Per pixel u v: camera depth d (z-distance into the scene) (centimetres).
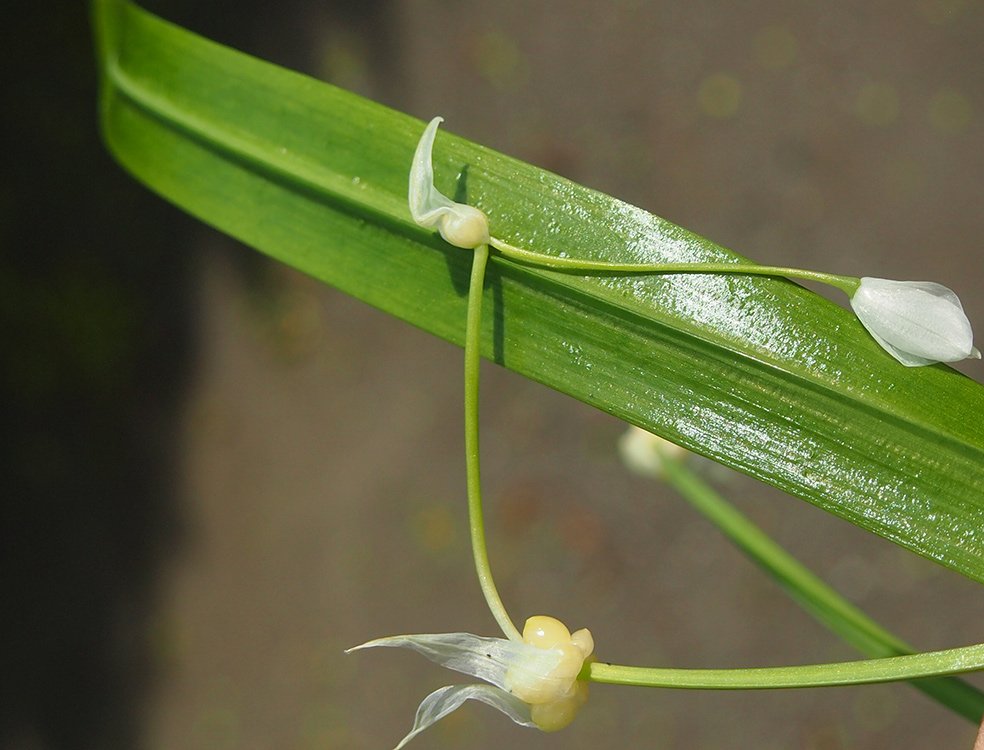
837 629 28
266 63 27
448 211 25
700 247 25
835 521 74
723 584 75
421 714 24
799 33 78
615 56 80
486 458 78
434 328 26
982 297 73
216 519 82
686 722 74
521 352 26
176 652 81
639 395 25
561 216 26
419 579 78
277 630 80
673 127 78
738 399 25
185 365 83
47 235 83
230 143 27
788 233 76
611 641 75
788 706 74
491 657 24
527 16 81
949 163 75
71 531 83
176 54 27
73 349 83
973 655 24
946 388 25
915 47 77
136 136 27
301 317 82
